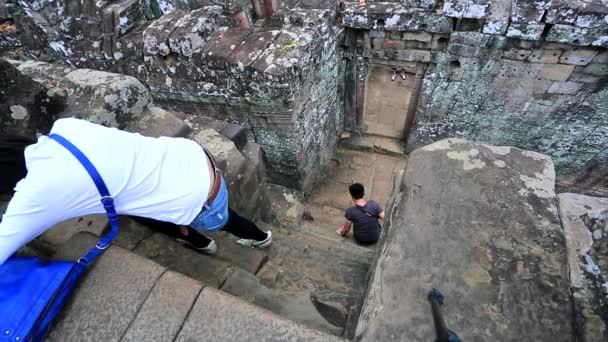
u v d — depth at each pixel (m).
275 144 4.65
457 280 1.59
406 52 4.83
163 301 1.53
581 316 1.49
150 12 4.54
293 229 4.02
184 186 1.77
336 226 5.02
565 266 1.60
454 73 4.85
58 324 1.50
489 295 1.54
